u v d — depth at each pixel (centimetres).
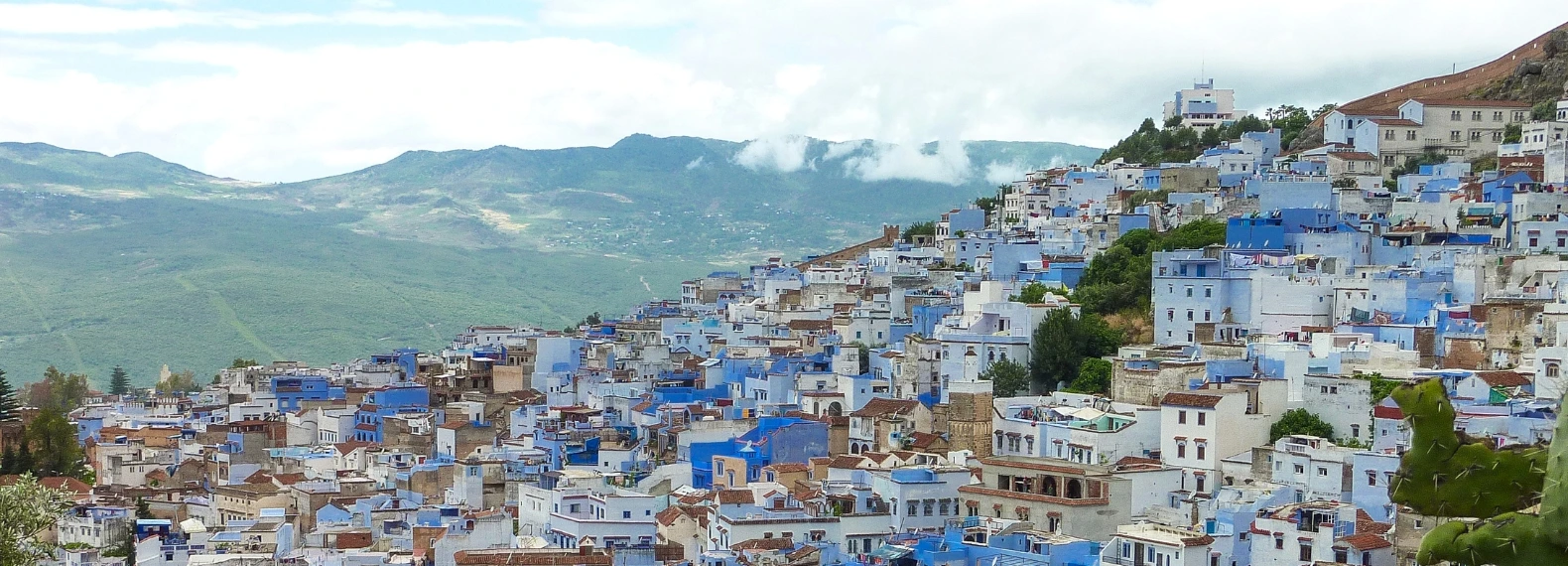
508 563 18650
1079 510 18438
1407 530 15138
